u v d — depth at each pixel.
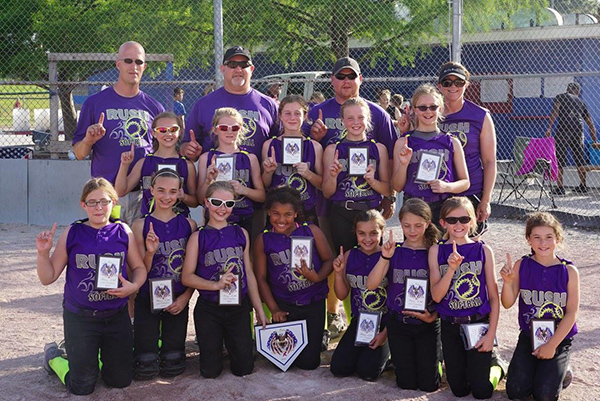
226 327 4.44
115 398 4.10
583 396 4.10
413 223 4.34
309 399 4.08
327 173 4.91
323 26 11.76
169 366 4.45
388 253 4.28
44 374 4.52
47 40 11.73
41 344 5.09
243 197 4.85
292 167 4.98
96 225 4.25
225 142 4.80
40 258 4.07
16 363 4.72
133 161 5.08
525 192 11.98
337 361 4.48
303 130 5.27
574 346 4.94
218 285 4.32
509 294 4.14
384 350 4.46
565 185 12.68
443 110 4.86
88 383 4.15
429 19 11.89
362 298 4.63
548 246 4.11
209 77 12.78
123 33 11.56
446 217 4.25
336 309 5.38
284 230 4.75
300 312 4.69
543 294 4.10
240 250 4.56
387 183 4.89
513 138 14.05
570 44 13.42
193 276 4.43
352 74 5.03
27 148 12.69
